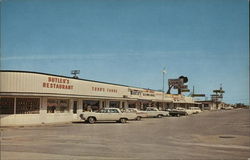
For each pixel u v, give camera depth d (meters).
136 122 31.97
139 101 47.22
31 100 26.94
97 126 25.23
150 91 51.34
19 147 12.83
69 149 12.41
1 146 13.10
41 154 11.21
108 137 16.86
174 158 10.90
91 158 10.59
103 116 29.70
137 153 11.76
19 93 25.48
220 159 10.86
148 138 16.69
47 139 15.66
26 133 18.83
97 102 36.00
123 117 30.44
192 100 77.50
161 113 44.72
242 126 26.97
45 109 27.92
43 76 27.31
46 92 27.55
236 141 15.99
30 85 26.17
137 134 18.77
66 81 30.23
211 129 23.52
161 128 23.81
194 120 37.03
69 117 30.77
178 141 15.70
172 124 29.06
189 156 11.34
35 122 26.84
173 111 50.50
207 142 15.49
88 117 29.23
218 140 16.38
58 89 29.00
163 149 12.87
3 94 24.95
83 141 14.95
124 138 16.50
